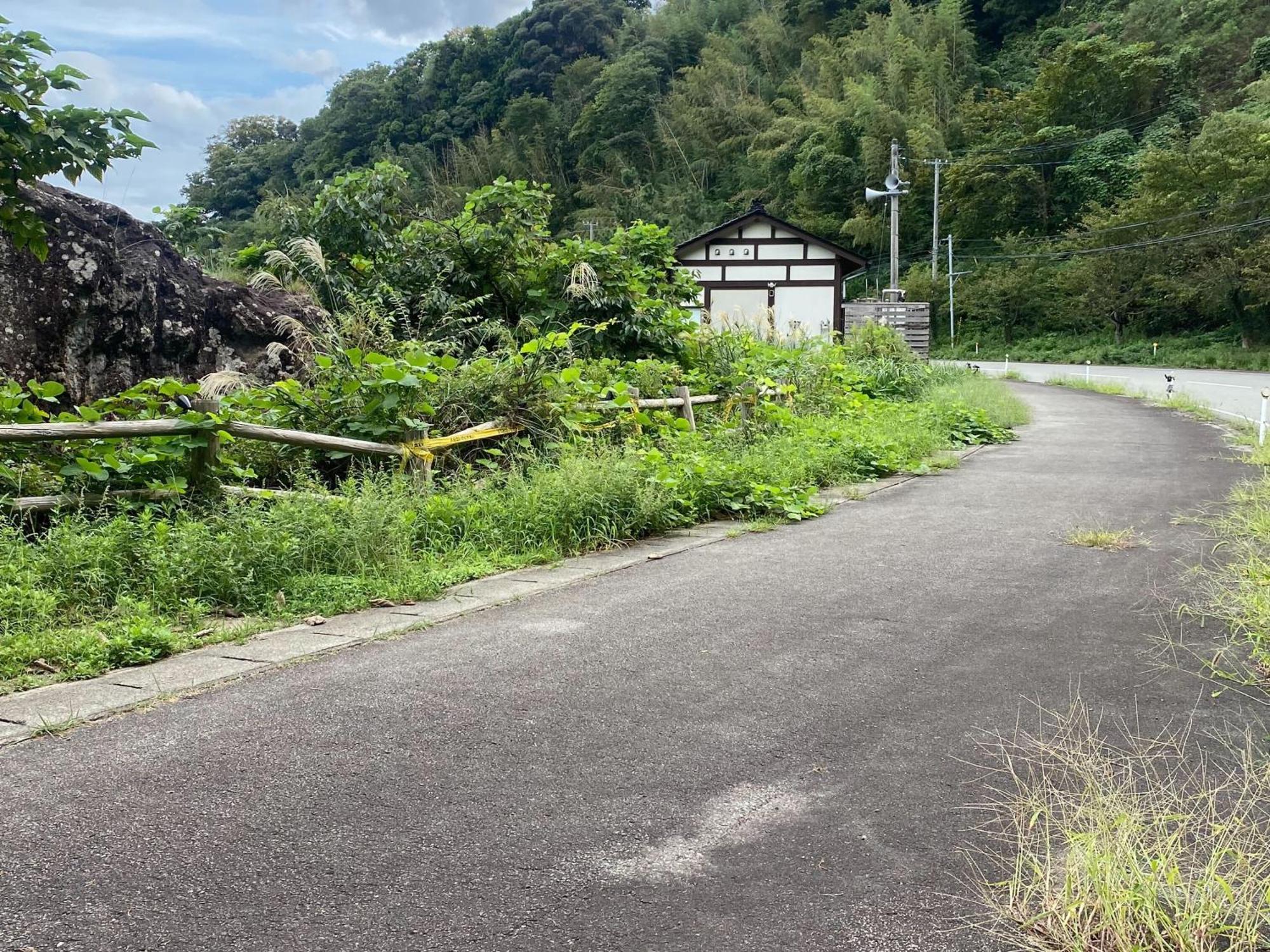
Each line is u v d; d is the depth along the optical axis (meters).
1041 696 3.52
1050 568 5.57
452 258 12.00
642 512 6.78
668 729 3.26
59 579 4.71
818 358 14.05
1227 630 4.30
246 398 6.96
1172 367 40.19
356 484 6.52
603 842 2.51
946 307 52.72
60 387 5.92
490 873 2.36
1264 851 2.37
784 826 2.59
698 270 25.59
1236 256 39.88
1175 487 8.59
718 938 2.10
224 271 11.82
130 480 5.73
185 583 4.86
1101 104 54.38
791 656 4.04
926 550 6.17
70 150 4.72
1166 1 58.53
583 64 75.88
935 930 2.12
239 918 2.18
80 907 2.22
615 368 10.63
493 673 3.88
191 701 3.60
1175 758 2.96
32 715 3.44
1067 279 46.47
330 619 4.76
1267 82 47.38
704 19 83.44
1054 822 2.49
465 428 7.55
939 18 65.12
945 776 2.88
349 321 8.89
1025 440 13.17
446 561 5.83
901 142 55.66
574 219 61.91
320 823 2.62
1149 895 2.12
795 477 8.38
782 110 66.81
